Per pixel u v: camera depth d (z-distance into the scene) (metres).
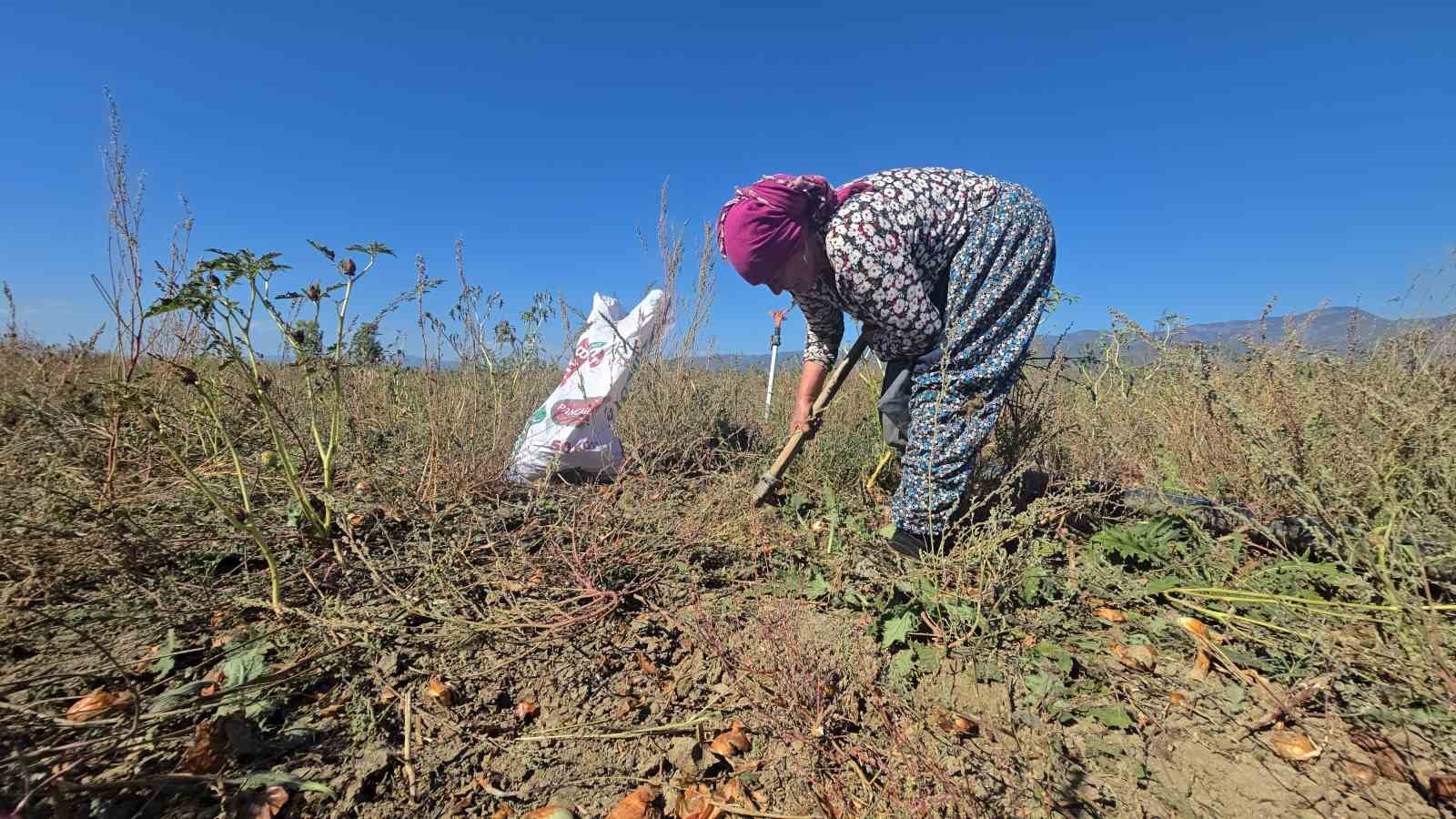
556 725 1.40
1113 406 2.99
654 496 2.55
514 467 2.74
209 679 1.44
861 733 1.38
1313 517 1.90
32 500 1.87
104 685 1.40
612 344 2.88
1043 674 1.54
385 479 2.42
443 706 1.43
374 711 1.40
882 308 1.89
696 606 1.80
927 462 2.02
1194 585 1.90
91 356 3.26
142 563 1.81
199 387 1.78
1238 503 2.28
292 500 2.11
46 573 1.67
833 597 1.94
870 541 2.23
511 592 1.90
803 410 2.57
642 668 1.60
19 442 2.21
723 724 1.41
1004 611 1.83
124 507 2.02
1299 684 1.45
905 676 1.56
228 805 1.11
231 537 1.99
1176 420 2.67
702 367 3.96
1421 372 2.08
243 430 2.63
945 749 1.34
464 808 1.18
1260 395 2.36
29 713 1.26
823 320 2.47
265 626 1.65
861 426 3.03
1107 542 2.07
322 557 1.98
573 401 2.79
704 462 3.05
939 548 2.09
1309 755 1.29
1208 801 1.21
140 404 1.68
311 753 1.27
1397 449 1.85
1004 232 1.95
